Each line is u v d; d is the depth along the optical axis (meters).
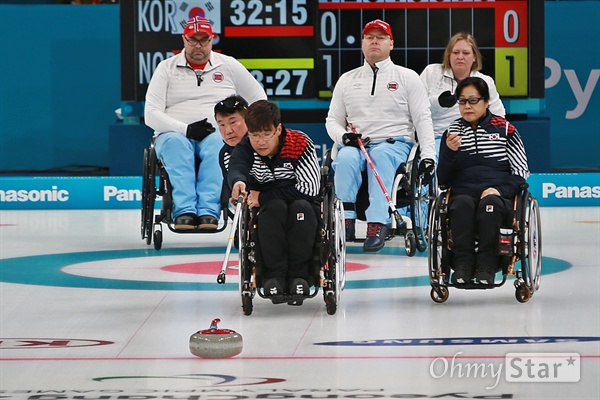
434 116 19.52
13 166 26.78
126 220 22.45
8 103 26.64
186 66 18.50
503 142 13.38
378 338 11.32
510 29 23.28
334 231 12.43
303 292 12.36
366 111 17.81
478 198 13.30
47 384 9.55
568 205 24.16
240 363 10.27
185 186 17.72
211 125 18.00
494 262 13.11
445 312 12.73
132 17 23.52
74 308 13.16
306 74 23.42
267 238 12.39
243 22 23.38
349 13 23.22
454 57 19.19
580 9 26.48
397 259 17.19
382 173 17.12
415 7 23.09
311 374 9.80
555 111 26.70
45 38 26.48
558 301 13.32
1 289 14.50
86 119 26.75
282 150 12.28
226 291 14.29
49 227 21.36
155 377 9.77
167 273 15.84
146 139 24.45
